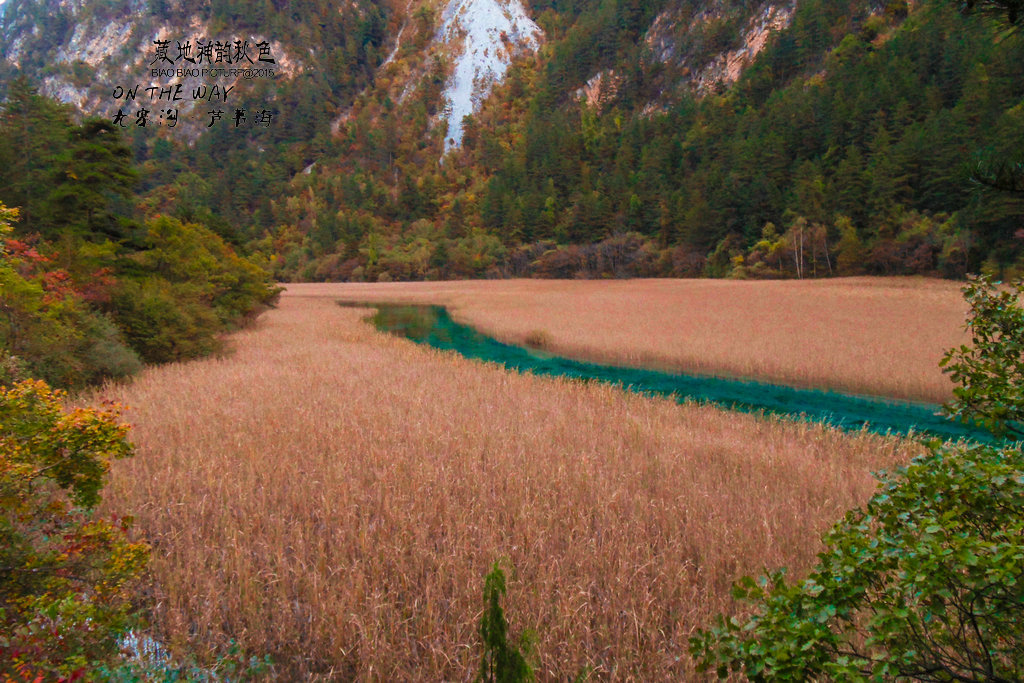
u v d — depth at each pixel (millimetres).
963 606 2041
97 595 3707
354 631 4480
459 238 112875
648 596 4727
